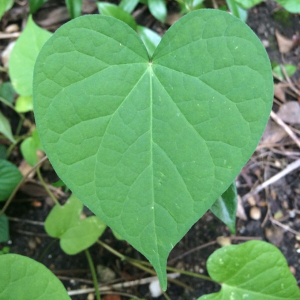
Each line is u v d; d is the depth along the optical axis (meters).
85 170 0.14
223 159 0.13
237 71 0.13
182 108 0.13
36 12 0.29
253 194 0.26
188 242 0.26
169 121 0.14
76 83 0.13
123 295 0.25
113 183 0.14
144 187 0.14
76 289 0.26
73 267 0.26
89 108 0.14
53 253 0.26
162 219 0.14
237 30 0.13
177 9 0.28
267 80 0.13
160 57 0.14
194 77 0.13
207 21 0.13
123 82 0.14
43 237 0.26
